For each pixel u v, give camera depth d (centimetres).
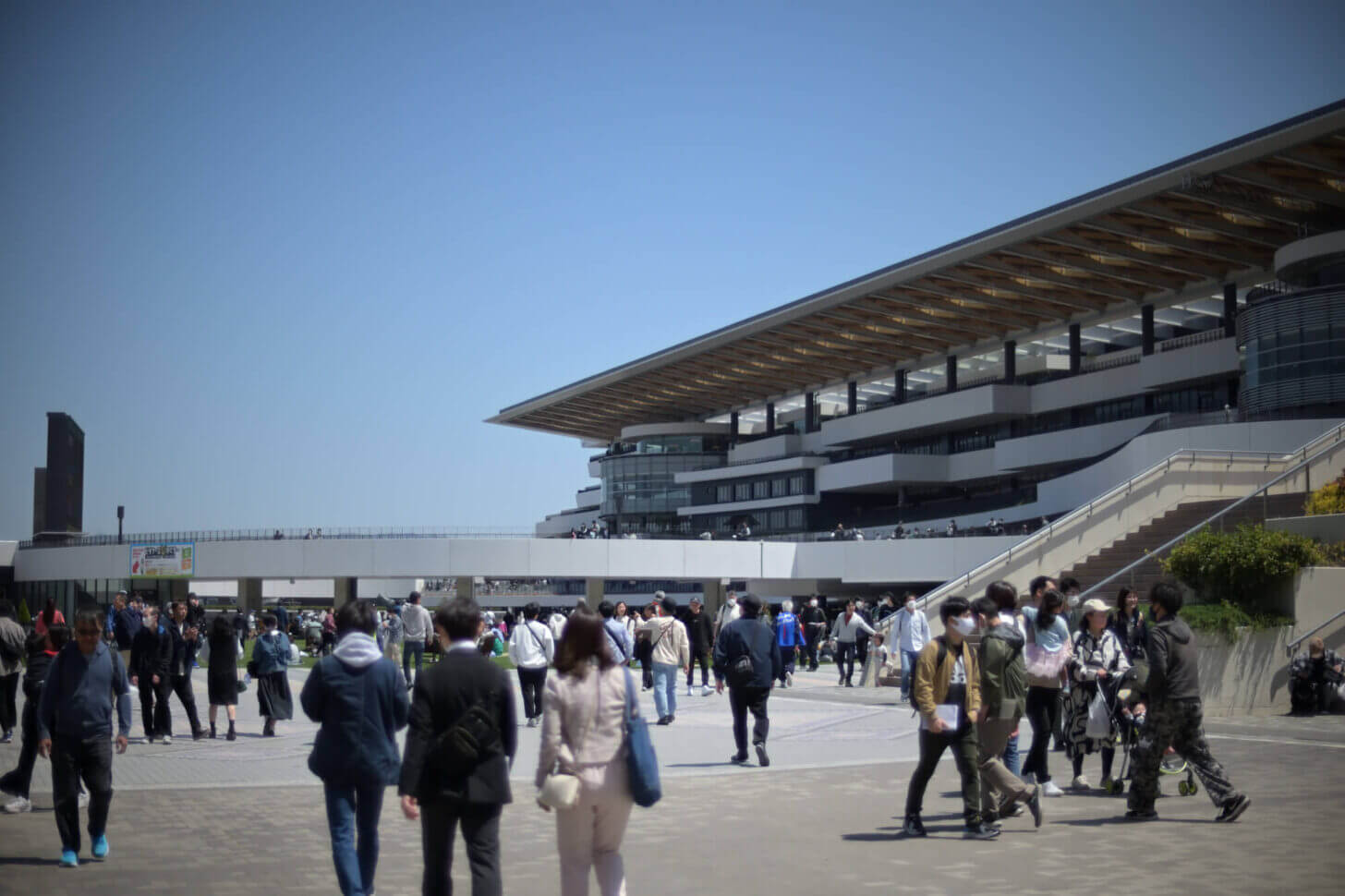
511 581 9619
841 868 859
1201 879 804
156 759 1606
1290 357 4791
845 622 2872
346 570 6806
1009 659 994
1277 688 2036
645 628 2692
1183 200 5300
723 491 9575
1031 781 1186
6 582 8181
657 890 798
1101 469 5475
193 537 7175
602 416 11681
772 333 7944
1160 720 1032
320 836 1032
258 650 1906
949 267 6372
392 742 765
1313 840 938
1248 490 3500
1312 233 5378
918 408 7850
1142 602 2447
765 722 1450
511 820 1103
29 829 1066
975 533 6038
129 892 810
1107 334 7831
